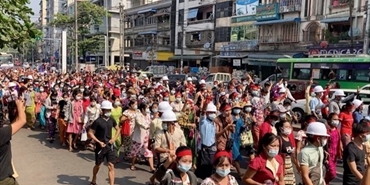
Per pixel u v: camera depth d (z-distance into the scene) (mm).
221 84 15844
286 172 5488
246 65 35969
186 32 44750
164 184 4285
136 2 59531
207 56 41219
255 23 34500
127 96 11648
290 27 31500
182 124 8539
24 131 13672
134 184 7609
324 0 28500
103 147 7117
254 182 4273
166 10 48688
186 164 4203
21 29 5871
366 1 25219
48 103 12789
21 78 22062
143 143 8438
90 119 10336
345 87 19188
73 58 51094
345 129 8078
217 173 4047
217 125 7211
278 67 22922
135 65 53438
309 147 4926
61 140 11461
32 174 8312
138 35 54656
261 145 4328
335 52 26312
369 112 11477
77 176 8195
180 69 40188
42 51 89812
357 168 4914
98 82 17797
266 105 10492
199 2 42531
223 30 39094
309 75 21047
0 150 4129
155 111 8438
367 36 23078
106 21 54812
